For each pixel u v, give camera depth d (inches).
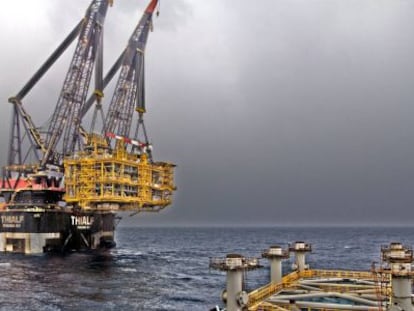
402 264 1074.7
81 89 4616.1
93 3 4660.4
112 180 3821.4
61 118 4598.9
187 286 2783.0
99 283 2910.9
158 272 3496.6
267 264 3993.6
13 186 4854.8
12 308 2149.4
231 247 7593.5
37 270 3567.9
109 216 5516.7
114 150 4035.4
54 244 4672.7
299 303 1246.3
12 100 4744.1
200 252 6102.4
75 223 4901.6
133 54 4896.7
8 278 3134.8
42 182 4660.4
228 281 1152.8
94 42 4653.1
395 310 1050.7
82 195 3932.1
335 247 7593.5
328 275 1695.4
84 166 3939.5
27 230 4643.2
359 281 1565.0
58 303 2256.4
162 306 2182.6
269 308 1179.9
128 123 4813.0
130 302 2278.5
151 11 5059.1
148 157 4512.8
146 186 4224.9
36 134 4722.0
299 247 1755.7
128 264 4109.3
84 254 4835.1
